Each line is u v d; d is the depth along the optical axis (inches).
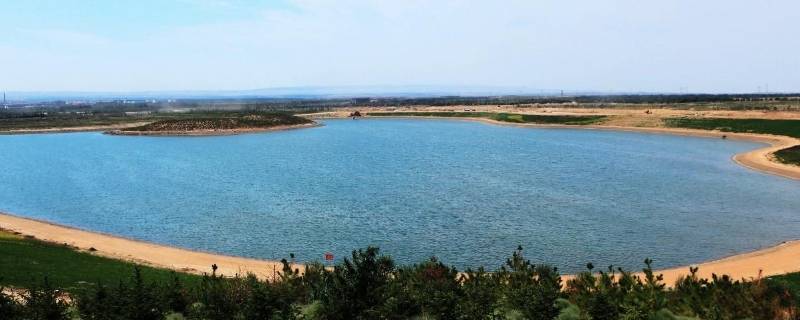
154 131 6190.9
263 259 1288.1
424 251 1321.4
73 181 2701.8
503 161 3294.8
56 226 1675.7
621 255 1289.4
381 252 1309.1
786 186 2352.4
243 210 1866.4
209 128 6368.1
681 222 1632.6
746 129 4749.0
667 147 4077.3
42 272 971.9
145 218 1785.2
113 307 590.6
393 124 7573.8
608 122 6082.7
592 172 2765.7
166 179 2711.6
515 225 1583.4
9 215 1877.5
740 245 1380.4
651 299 645.3
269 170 3002.0
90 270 1035.9
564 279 1080.2
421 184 2402.8
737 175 2674.7
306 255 1312.7
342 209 1847.9
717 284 718.5
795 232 1515.7
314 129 6820.9
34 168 3253.0
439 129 6491.1
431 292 624.4
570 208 1835.6
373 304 586.6
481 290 637.9
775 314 635.5
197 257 1291.8
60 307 596.4
